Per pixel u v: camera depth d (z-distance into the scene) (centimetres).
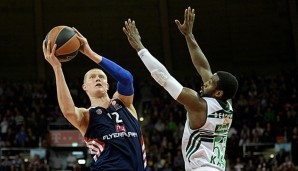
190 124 567
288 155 2089
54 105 2594
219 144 574
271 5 3019
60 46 573
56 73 576
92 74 621
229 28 3019
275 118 2414
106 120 595
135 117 620
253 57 3027
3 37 2925
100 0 2981
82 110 600
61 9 2959
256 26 3027
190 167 568
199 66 643
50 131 2266
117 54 2994
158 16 3025
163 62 3012
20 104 2589
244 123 2372
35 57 2944
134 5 3006
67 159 2169
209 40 3019
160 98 2678
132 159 582
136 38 595
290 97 2606
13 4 2923
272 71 3016
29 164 2034
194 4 3009
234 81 580
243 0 3012
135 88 2758
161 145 2189
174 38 3020
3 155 2106
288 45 3023
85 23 2981
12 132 2272
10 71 2919
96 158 588
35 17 2941
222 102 577
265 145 2142
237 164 2033
